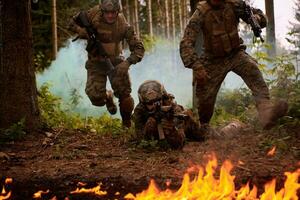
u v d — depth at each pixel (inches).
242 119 339.0
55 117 387.2
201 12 283.1
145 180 233.9
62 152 300.7
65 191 223.9
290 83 358.6
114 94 335.3
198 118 334.6
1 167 272.2
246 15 283.4
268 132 298.0
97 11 322.0
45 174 253.8
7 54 350.0
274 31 466.3
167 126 279.7
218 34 284.8
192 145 295.7
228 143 291.0
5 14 349.7
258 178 227.1
